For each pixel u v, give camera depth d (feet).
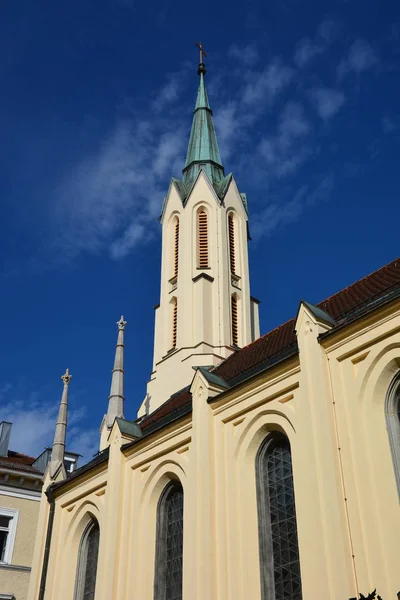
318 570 55.67
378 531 53.01
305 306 66.69
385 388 58.65
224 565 65.98
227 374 97.25
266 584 62.54
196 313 136.67
